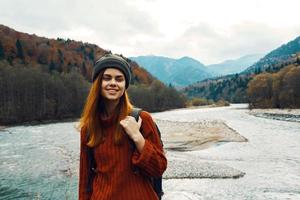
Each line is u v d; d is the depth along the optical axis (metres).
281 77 121.81
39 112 86.56
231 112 110.25
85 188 2.61
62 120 84.88
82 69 174.00
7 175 22.64
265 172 23.77
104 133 2.49
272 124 61.75
